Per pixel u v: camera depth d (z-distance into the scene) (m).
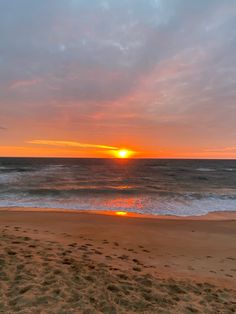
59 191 18.97
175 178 33.44
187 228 9.57
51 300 3.16
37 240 6.46
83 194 18.14
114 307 3.18
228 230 9.41
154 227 9.55
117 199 16.42
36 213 11.59
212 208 13.91
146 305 3.33
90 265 4.72
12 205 13.83
